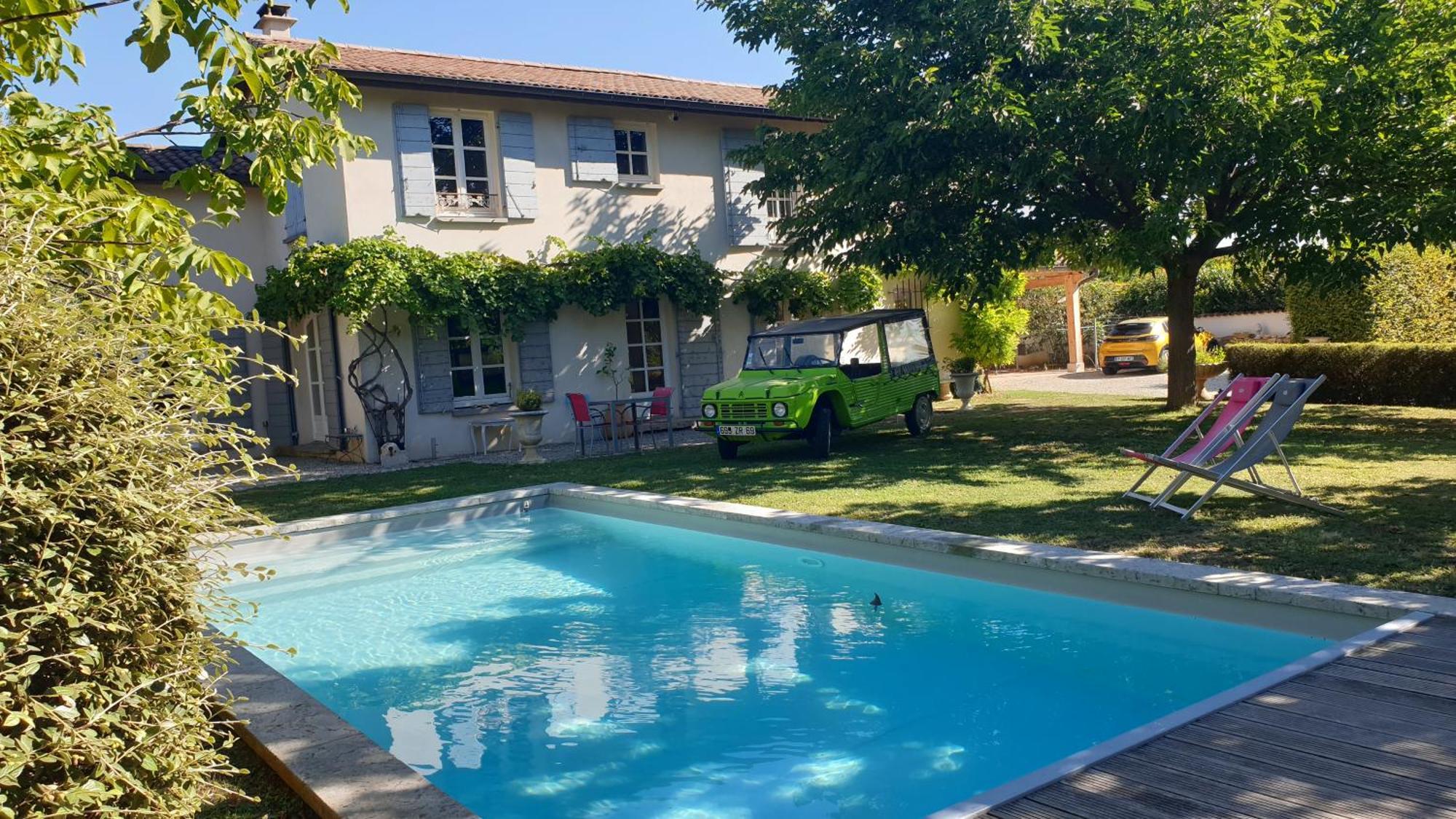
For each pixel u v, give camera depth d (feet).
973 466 34.01
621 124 53.57
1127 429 41.96
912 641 18.24
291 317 47.29
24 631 6.72
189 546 8.21
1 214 7.67
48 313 7.24
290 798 10.71
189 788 8.35
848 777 12.60
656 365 54.95
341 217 44.88
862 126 39.83
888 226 44.88
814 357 40.52
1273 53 33.81
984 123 35.76
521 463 42.75
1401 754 10.00
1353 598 14.96
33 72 14.03
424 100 46.73
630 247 50.98
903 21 40.45
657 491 32.76
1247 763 10.05
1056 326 98.63
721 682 16.58
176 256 10.34
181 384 8.07
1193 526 21.98
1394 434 35.88
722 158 56.54
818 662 17.35
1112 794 9.57
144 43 11.21
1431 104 35.96
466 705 16.15
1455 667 12.28
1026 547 19.94
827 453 38.60
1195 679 15.58
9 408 7.02
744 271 57.36
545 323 50.57
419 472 41.78
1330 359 49.83
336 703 16.63
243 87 14.85
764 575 24.41
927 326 46.78
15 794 6.88
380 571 26.76
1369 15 34.96
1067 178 35.78
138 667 7.79
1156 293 97.09
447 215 47.09
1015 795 9.66
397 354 46.11
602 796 12.44
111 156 14.10
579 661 18.26
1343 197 38.93
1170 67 34.24
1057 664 16.62
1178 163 35.65
